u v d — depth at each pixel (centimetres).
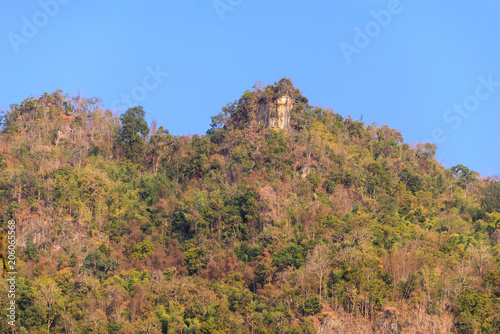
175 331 8912
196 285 9850
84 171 12631
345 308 9381
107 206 11962
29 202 11206
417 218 12588
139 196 12888
